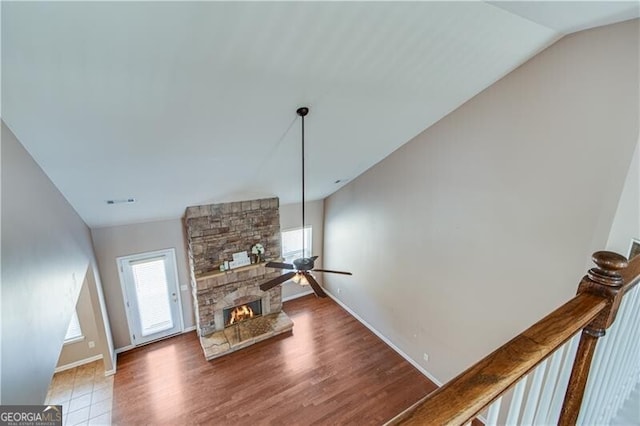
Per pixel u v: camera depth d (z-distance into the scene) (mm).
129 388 4793
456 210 4129
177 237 5684
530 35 2641
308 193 6160
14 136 2322
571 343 1108
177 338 5922
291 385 4855
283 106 2994
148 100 2459
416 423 613
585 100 2748
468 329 4227
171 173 3783
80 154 2883
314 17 2041
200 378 4980
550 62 2934
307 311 6770
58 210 3244
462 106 3812
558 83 2908
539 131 3125
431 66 2859
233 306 5906
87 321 5195
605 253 1129
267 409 4457
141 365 5238
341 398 4633
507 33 2553
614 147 2615
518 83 3213
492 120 3527
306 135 3701
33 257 2189
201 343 5617
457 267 4242
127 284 5430
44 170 2920
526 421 980
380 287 5727
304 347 5672
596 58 2627
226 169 4105
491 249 3781
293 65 2451
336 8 1999
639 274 1200
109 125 2621
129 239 5289
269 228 6043
